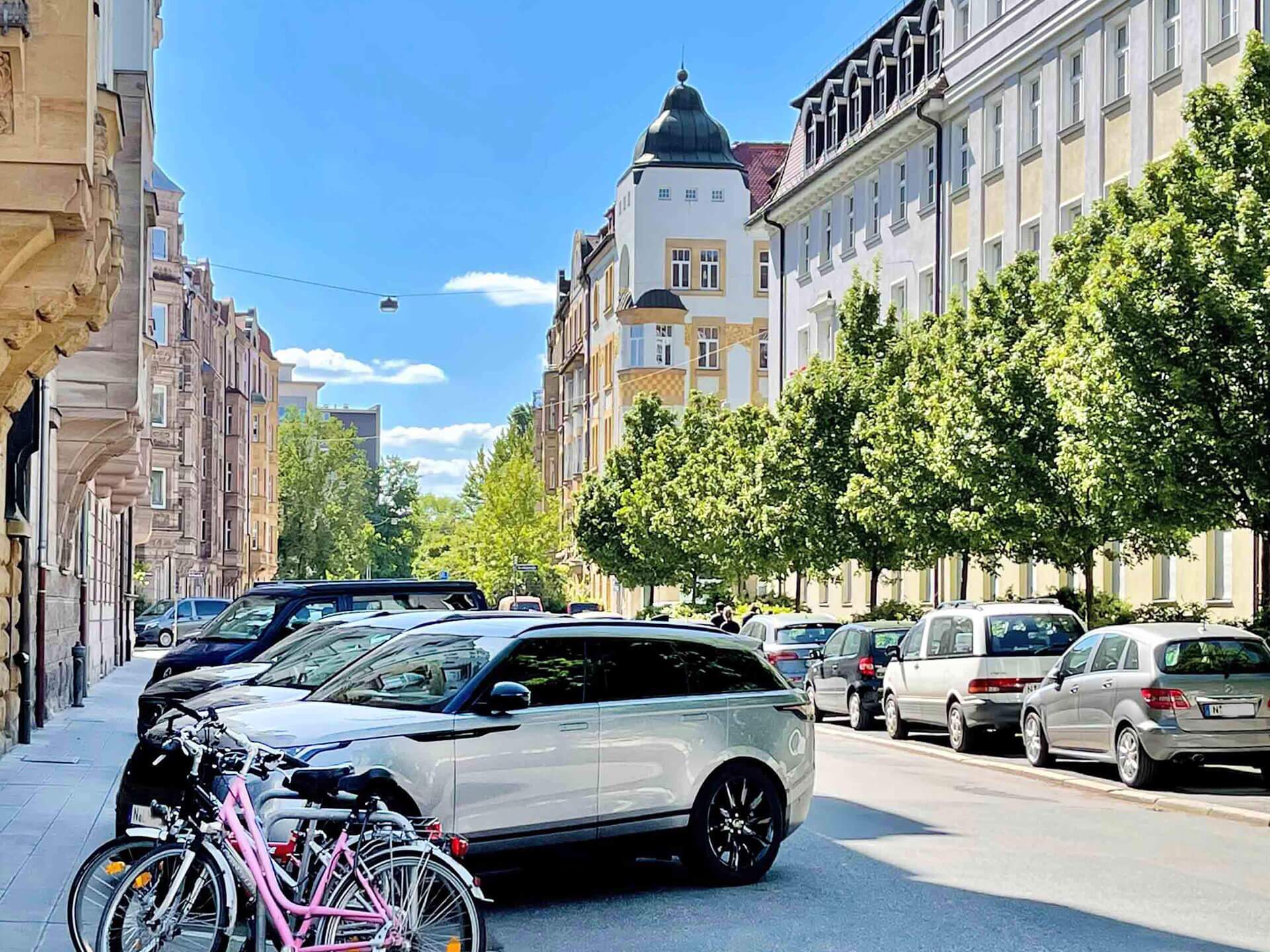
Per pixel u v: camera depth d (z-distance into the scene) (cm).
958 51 4250
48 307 1438
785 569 4094
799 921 1017
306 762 930
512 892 1127
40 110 1330
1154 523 2059
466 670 1062
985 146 4109
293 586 1986
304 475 12256
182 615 6069
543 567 8812
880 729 2778
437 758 1007
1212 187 2055
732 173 8300
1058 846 1349
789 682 1214
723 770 1145
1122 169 3444
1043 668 2258
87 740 2212
